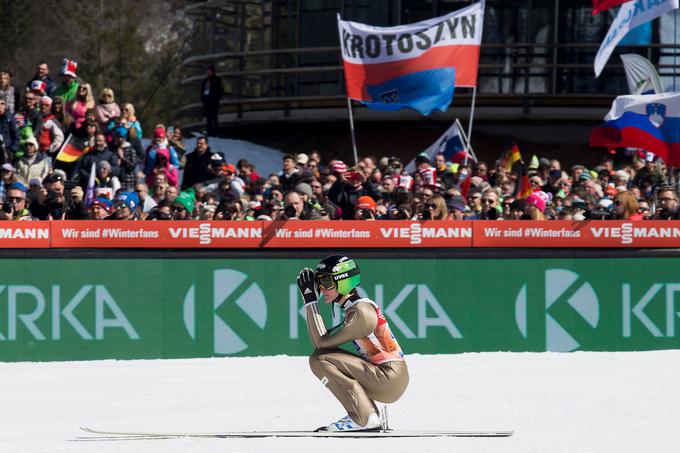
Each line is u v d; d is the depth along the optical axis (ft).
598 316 159.84
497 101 304.09
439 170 203.72
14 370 140.15
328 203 169.68
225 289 155.12
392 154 306.35
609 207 179.32
